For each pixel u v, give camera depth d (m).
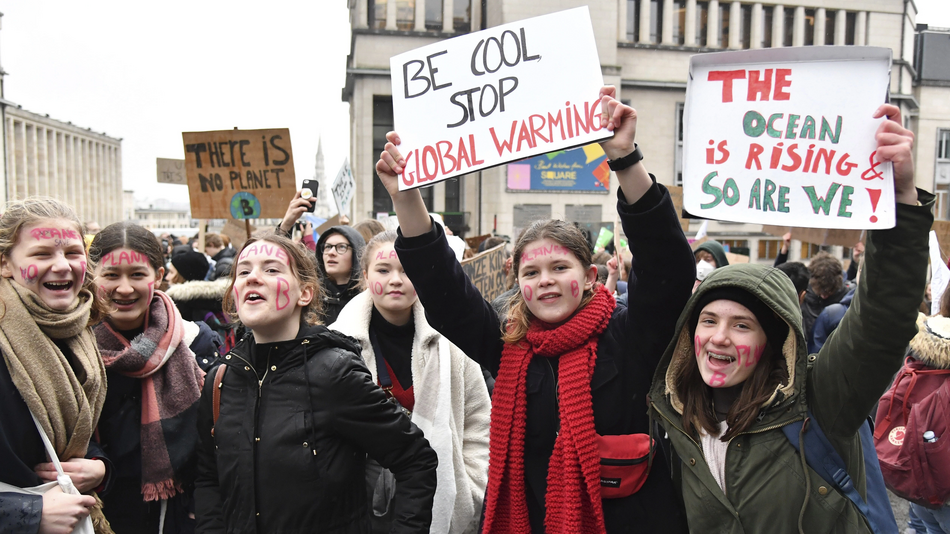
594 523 1.93
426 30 24.31
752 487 1.79
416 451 2.16
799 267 5.19
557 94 1.91
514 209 24.50
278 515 1.97
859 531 1.72
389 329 2.90
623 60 25.98
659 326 1.99
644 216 1.83
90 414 2.12
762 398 1.81
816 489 1.74
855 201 1.68
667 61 26.23
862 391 1.73
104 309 2.33
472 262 4.75
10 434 1.96
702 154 1.82
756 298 1.85
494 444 2.10
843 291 5.46
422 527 2.10
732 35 26.38
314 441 2.00
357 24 23.97
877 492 1.88
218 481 2.16
